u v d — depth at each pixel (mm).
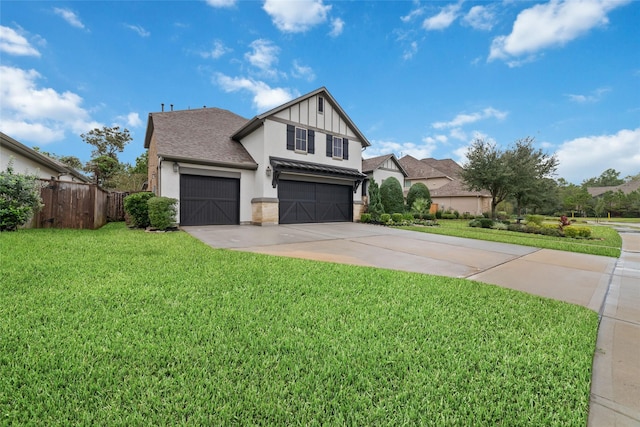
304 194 15539
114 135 30266
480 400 1967
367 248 8109
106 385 1978
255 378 2105
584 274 5902
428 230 13594
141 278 4246
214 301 3512
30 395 1865
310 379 2111
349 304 3582
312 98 15828
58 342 2457
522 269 6184
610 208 40188
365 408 1866
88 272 4426
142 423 1692
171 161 12078
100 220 11570
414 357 2441
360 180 17484
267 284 4234
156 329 2762
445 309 3543
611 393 2098
